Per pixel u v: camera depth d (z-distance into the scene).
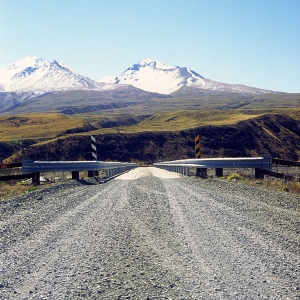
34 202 16.45
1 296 6.46
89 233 10.73
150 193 19.22
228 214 13.23
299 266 7.88
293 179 24.55
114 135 110.25
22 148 101.06
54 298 6.39
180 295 6.49
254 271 7.59
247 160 26.86
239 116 160.75
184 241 9.82
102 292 6.64
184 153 109.00
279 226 11.45
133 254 8.77
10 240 10.02
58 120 172.62
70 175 33.84
